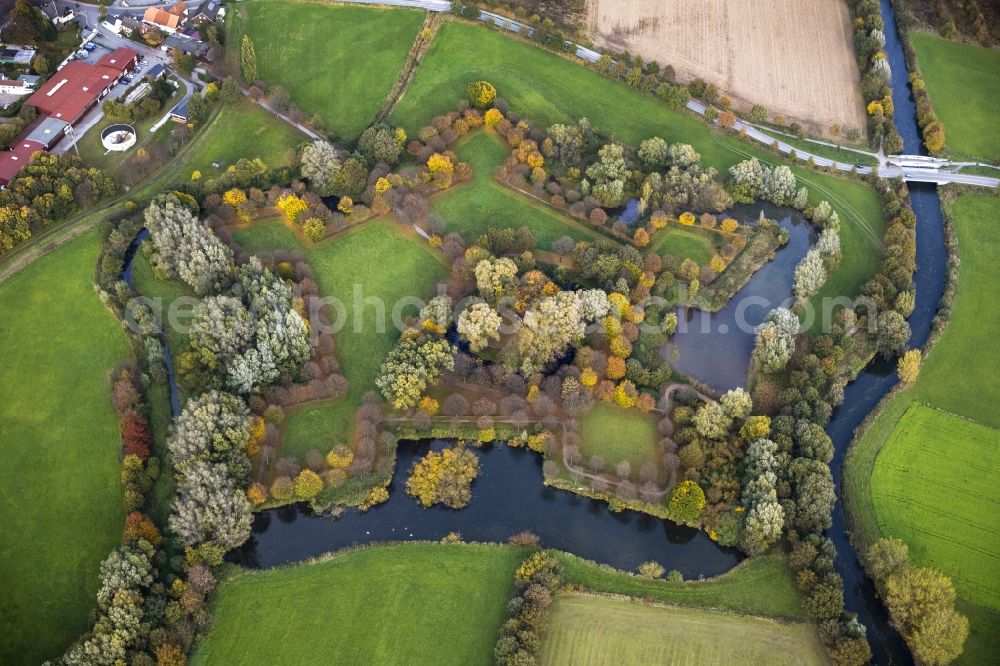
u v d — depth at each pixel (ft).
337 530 631.97
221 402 640.17
